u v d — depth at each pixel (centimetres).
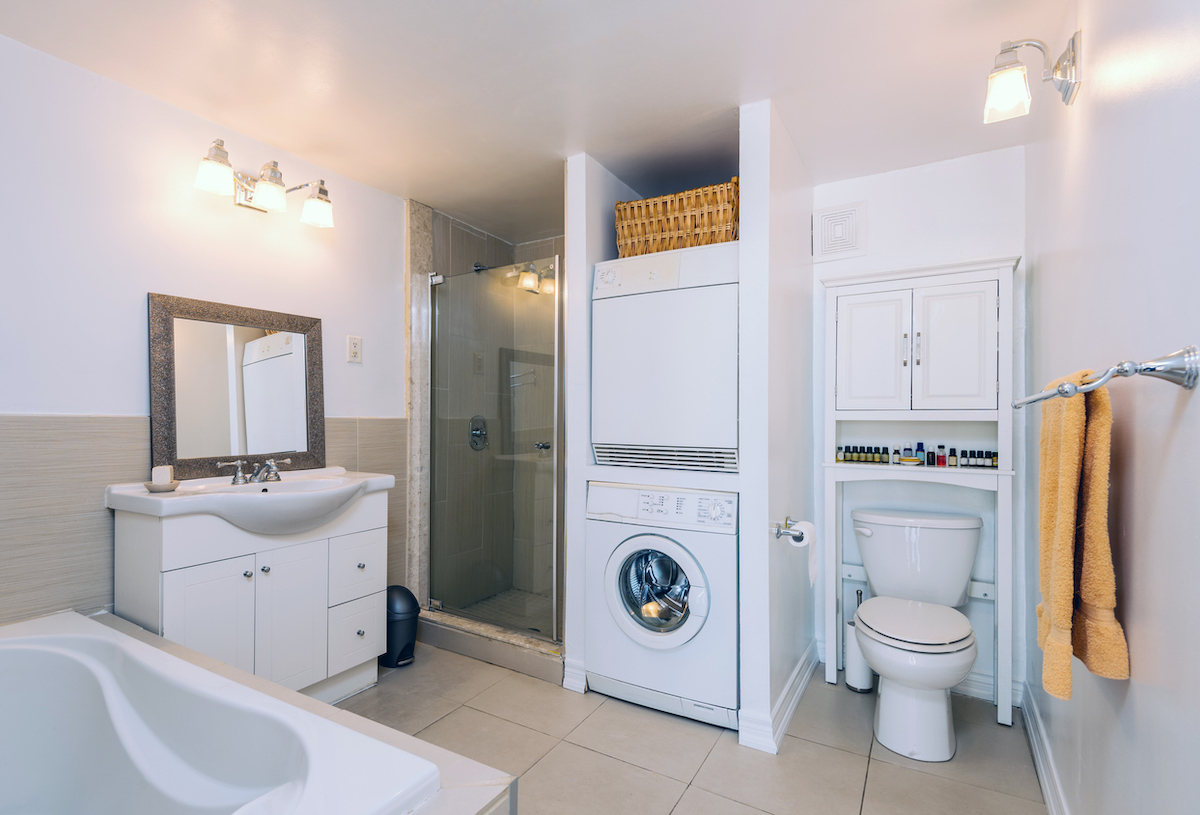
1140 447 98
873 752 193
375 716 212
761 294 200
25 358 167
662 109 206
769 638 195
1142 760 96
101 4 149
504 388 275
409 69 181
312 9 152
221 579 180
